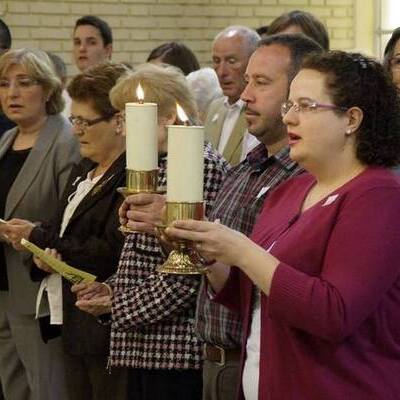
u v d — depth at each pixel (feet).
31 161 18.76
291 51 11.99
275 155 12.09
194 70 27.86
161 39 36.27
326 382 9.39
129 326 13.34
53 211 18.74
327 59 9.72
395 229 9.21
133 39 35.94
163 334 13.38
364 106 9.61
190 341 13.33
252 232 11.12
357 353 9.45
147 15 36.04
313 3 36.01
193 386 13.56
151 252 13.46
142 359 13.46
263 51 12.12
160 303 13.05
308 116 9.62
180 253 9.07
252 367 10.52
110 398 15.47
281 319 9.34
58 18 35.01
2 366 19.80
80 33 28.84
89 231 15.66
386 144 9.70
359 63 9.70
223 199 12.60
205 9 36.35
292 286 9.09
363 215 9.23
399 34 16.35
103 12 35.55
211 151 13.99
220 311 11.99
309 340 9.48
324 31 19.89
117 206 15.44
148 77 14.08
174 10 36.27
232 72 20.48
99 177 16.11
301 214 10.13
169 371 13.51
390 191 9.34
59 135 18.99
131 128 9.62
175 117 13.96
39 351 18.84
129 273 13.56
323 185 10.07
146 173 9.71
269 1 36.17
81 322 15.48
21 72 18.85
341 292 9.02
